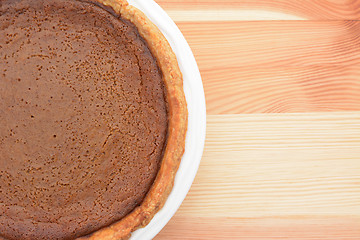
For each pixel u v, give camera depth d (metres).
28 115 0.43
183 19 0.48
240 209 0.48
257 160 0.48
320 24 0.49
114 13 0.44
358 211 0.48
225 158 0.48
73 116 0.43
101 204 0.44
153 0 0.46
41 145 0.43
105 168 0.44
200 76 0.45
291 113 0.48
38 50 0.44
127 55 0.44
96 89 0.44
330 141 0.49
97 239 0.42
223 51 0.48
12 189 0.43
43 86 0.43
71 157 0.43
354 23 0.49
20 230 0.43
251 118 0.48
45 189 0.43
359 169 0.48
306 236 0.48
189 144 0.45
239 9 0.49
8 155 0.43
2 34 0.44
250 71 0.48
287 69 0.49
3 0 0.44
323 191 0.48
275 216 0.48
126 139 0.44
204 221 0.47
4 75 0.43
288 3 0.49
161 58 0.44
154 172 0.44
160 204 0.43
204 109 0.45
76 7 0.44
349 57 0.49
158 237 0.47
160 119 0.44
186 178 0.44
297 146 0.48
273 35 0.49
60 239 0.43
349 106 0.49
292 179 0.48
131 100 0.44
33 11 0.44
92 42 0.44
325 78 0.49
